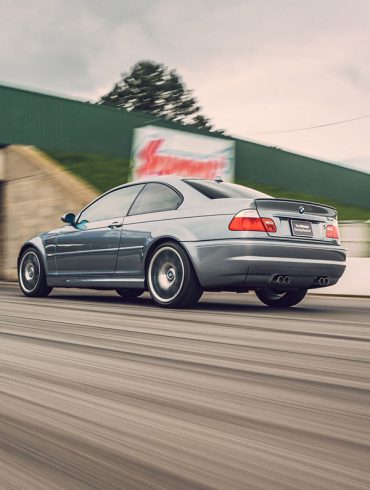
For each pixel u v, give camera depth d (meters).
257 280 5.93
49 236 7.75
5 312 5.88
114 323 5.00
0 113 20.77
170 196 6.56
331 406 2.37
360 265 9.71
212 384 2.75
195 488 1.55
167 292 6.31
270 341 4.06
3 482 1.61
